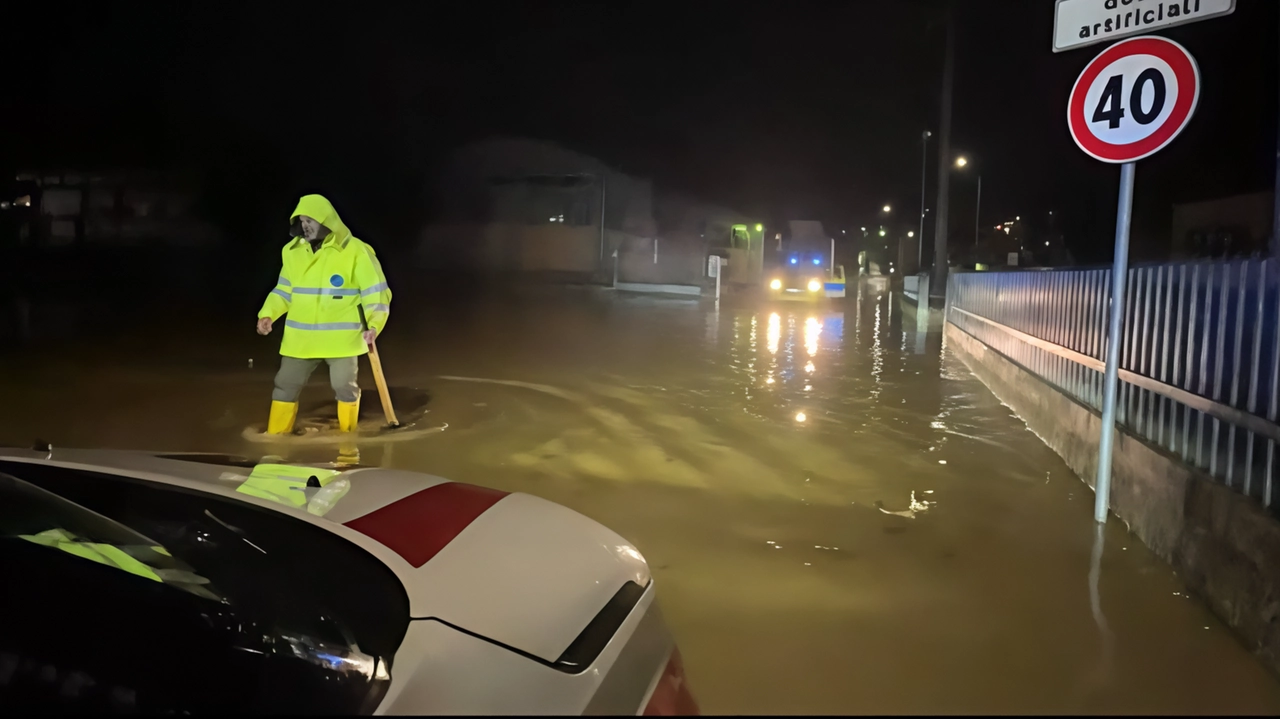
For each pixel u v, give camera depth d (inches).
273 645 101.0
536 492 228.7
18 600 106.2
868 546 192.1
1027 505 223.3
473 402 346.0
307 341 274.2
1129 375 219.5
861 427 313.4
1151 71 192.7
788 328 691.4
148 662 99.6
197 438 274.5
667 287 1133.7
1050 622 153.9
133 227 1064.2
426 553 111.1
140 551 113.6
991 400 370.9
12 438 268.7
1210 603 159.5
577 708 88.6
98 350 453.7
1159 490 188.5
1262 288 158.6
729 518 210.1
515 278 1266.0
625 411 334.6
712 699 125.4
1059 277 299.0
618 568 120.3
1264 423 150.9
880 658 139.4
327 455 258.7
